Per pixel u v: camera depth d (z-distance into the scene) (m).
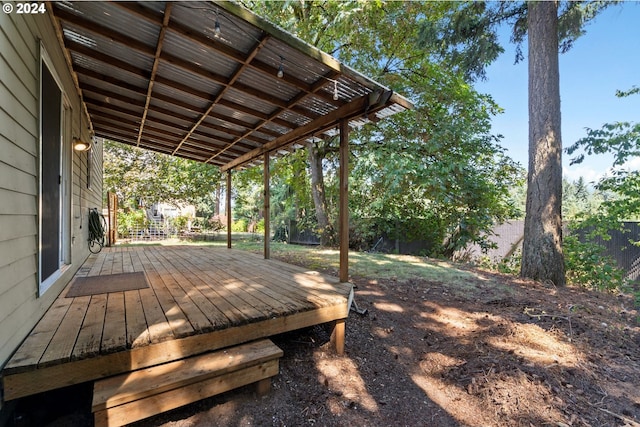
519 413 2.05
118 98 3.98
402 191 8.35
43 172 2.34
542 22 5.33
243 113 3.92
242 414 1.91
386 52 7.96
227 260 5.03
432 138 7.35
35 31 2.12
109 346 1.66
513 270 6.29
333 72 2.72
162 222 14.86
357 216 10.08
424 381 2.43
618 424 1.96
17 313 1.69
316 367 2.48
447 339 3.05
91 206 5.57
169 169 13.68
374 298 4.07
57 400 1.89
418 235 10.20
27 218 1.90
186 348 1.88
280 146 4.82
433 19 7.11
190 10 2.16
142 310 2.28
